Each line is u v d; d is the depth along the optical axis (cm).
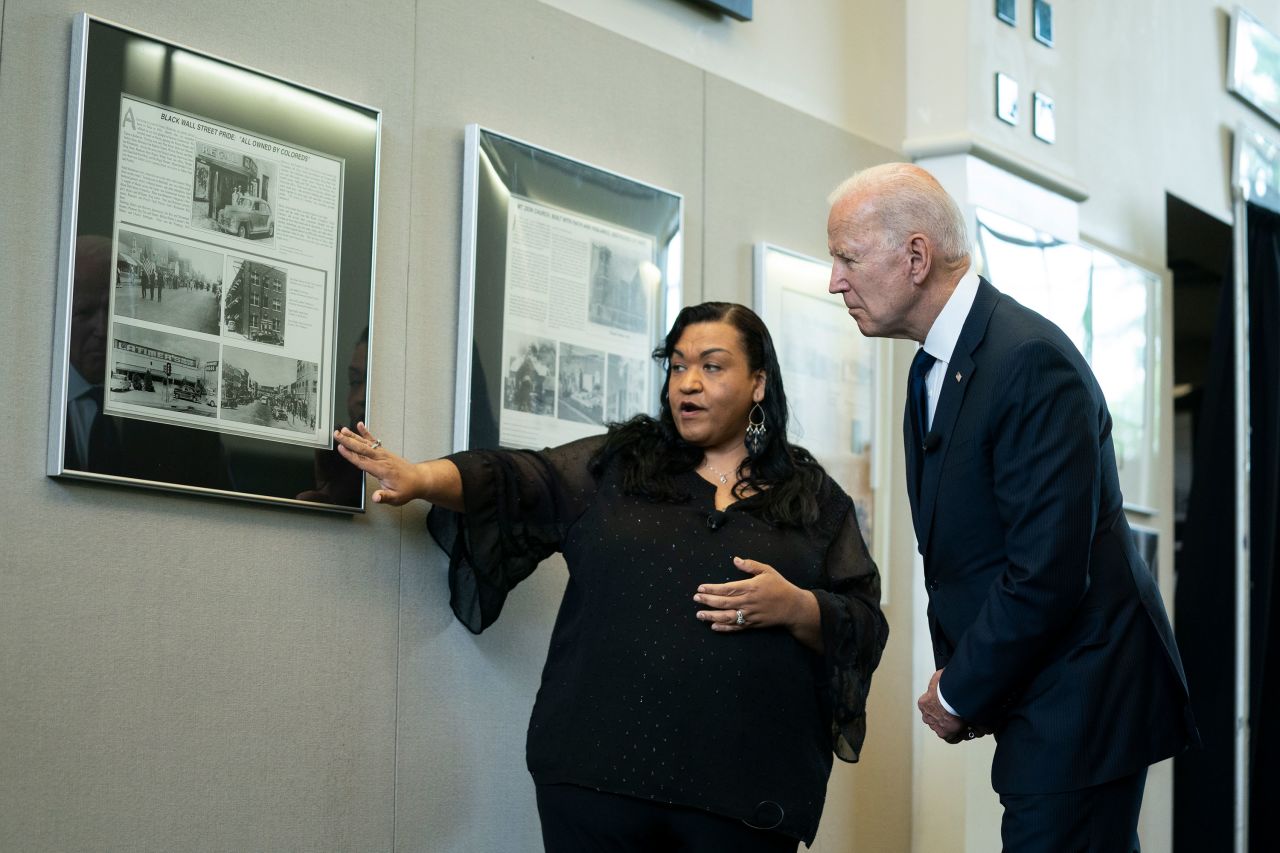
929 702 280
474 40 368
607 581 303
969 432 278
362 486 324
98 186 284
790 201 462
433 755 338
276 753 307
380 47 346
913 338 297
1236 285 614
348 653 323
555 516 322
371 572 329
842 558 324
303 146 321
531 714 335
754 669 296
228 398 302
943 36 512
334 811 317
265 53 321
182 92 300
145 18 299
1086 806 268
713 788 288
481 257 356
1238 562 586
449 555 332
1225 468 653
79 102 282
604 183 391
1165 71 666
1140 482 607
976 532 281
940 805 476
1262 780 651
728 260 437
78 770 276
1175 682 276
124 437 284
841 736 311
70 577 278
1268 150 667
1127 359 602
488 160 361
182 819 291
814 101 480
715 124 438
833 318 466
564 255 378
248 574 306
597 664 297
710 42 443
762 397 327
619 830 290
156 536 291
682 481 319
